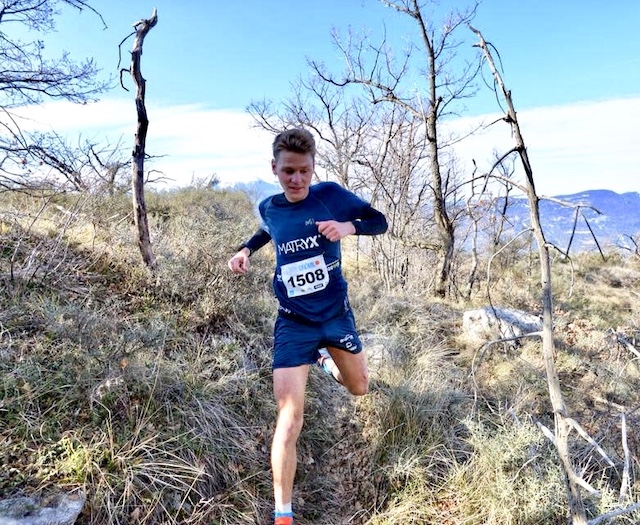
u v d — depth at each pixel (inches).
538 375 172.2
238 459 121.3
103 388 114.7
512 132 91.9
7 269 154.5
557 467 118.3
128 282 172.9
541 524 108.9
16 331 128.3
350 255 357.7
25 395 108.1
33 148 181.9
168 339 149.2
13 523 82.5
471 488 120.0
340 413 151.1
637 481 125.4
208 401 129.0
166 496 102.7
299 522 115.1
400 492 123.8
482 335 206.1
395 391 149.6
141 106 175.3
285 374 100.3
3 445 97.1
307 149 97.8
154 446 108.0
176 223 235.6
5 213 183.0
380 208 321.1
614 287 374.9
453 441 137.6
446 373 173.5
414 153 315.0
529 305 285.1
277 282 107.5
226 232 197.0
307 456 133.6
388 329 208.4
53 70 219.5
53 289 153.0
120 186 210.2
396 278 292.0
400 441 137.6
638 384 172.2
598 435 138.9
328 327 105.7
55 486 92.3
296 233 103.7
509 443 121.7
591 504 111.3
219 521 104.6
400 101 302.4
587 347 207.2
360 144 351.9
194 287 174.9
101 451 102.0
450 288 300.4
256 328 177.9
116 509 94.6
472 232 313.3
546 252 93.6
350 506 124.6
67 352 122.0
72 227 192.7
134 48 175.0
